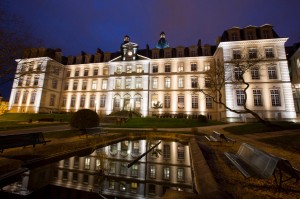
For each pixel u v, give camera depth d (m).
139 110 35.97
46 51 41.00
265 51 27.77
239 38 29.09
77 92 42.09
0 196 4.73
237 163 5.25
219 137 10.37
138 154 9.52
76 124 13.10
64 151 8.63
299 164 6.22
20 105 38.62
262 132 15.70
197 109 34.34
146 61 37.94
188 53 38.03
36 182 5.59
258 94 26.89
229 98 27.33
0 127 16.98
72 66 43.69
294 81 30.00
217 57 33.00
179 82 36.34
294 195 3.71
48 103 39.62
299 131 14.61
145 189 5.32
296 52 28.95
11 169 5.63
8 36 14.42
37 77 38.91
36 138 8.12
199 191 3.89
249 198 3.51
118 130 17.73
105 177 6.20
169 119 27.88
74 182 5.75
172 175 6.46
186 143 12.98
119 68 39.44
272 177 4.83
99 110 39.56
